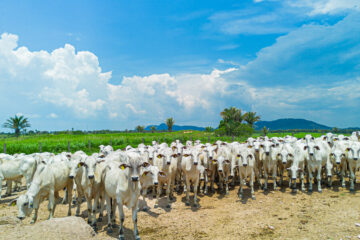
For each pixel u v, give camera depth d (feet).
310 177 35.45
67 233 18.12
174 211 30.14
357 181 38.91
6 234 17.35
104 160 27.81
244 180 37.88
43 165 25.58
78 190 27.48
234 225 25.40
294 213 27.45
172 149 40.65
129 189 22.48
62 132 201.16
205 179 37.78
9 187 37.73
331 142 47.57
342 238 20.90
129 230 24.94
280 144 43.04
